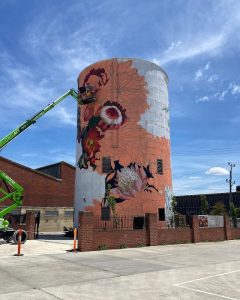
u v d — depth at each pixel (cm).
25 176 4591
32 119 3019
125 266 1454
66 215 4969
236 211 5838
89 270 1341
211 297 920
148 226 2461
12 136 2886
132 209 3156
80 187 3469
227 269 1414
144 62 3528
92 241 2095
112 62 3503
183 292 973
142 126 3344
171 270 1365
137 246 2347
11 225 3231
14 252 1944
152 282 1111
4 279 1144
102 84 3491
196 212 7906
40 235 3634
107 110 3406
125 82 3434
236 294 957
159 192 3291
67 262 1566
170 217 3322
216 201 7750
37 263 1528
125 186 3200
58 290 978
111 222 3059
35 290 977
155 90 3531
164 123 3544
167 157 3494
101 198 3256
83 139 3538
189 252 2062
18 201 2770
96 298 889
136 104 3381
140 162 3259
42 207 4706
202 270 1380
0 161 4378
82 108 3638
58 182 4966
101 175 3300
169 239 2642
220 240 3158
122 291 973
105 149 3334
